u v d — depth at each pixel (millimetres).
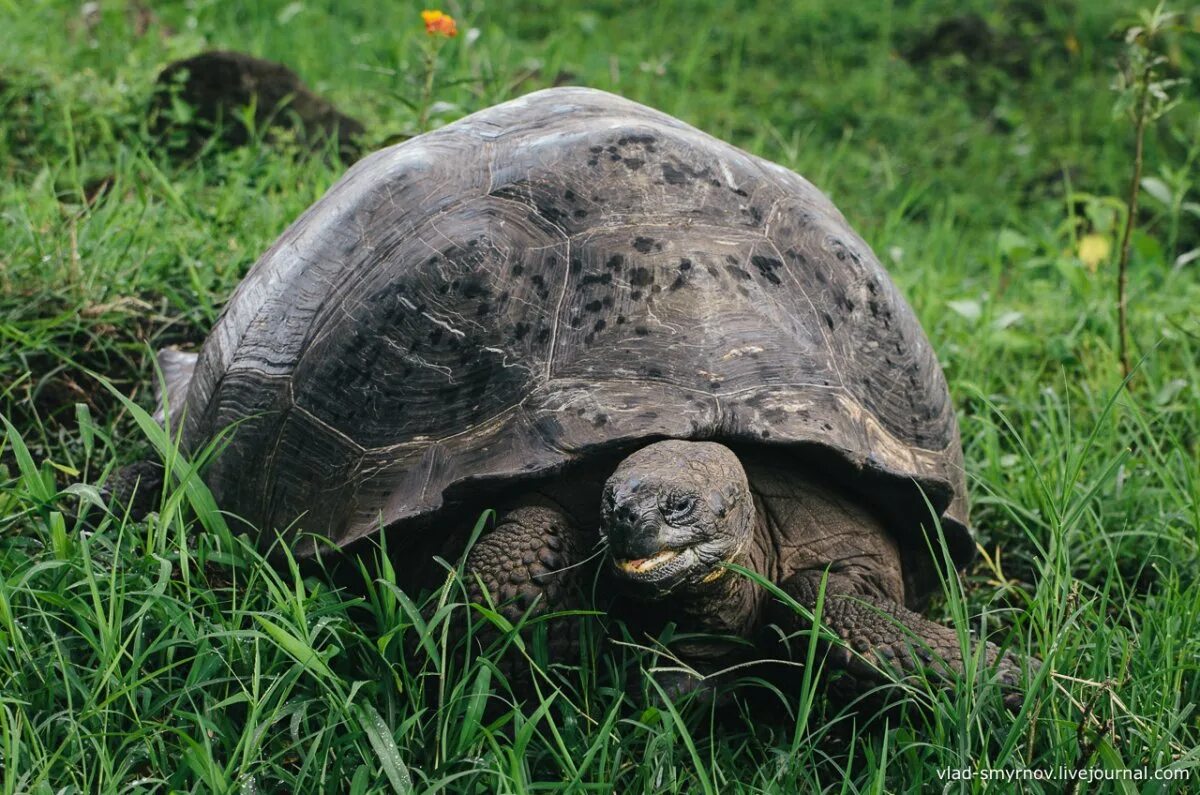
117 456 3857
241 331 3438
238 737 2633
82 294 4293
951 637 2807
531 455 2764
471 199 3191
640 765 2605
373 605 2795
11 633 2631
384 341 3055
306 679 2781
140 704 2664
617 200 3111
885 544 3111
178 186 5367
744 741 2855
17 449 3025
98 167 5652
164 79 6348
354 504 2957
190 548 3162
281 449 3162
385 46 8781
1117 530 3871
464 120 3584
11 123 6004
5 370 4023
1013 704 2711
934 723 2758
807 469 3000
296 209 5141
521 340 2941
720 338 2916
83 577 2893
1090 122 9672
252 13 9344
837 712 2906
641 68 8023
